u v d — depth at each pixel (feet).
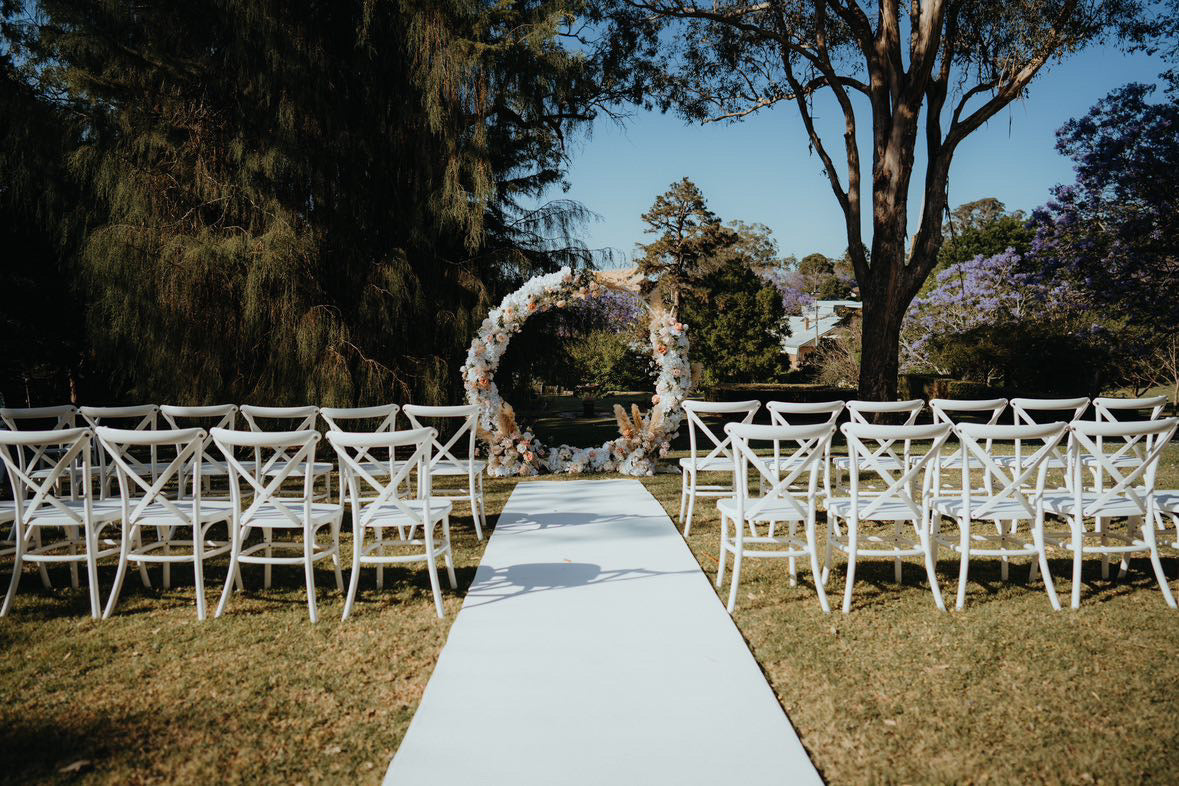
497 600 14.07
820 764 8.47
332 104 35.88
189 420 34.88
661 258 91.56
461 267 38.88
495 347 30.40
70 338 44.65
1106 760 8.39
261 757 8.79
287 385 34.86
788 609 13.47
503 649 11.68
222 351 34.83
